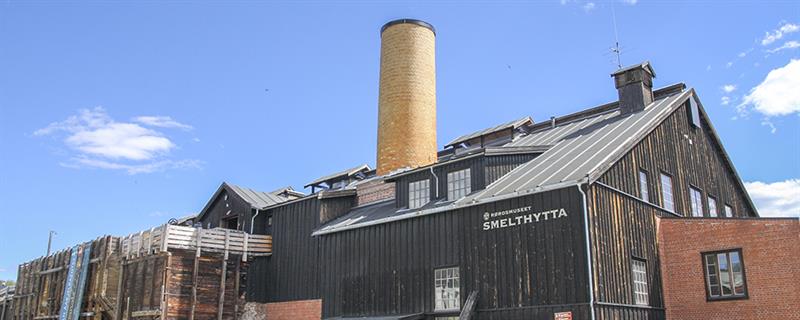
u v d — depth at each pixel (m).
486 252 16.83
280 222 25.08
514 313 15.80
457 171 19.81
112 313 23.11
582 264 14.84
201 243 22.28
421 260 18.41
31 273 29.31
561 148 20.02
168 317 20.80
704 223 17.06
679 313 17.02
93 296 23.75
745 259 16.06
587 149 18.55
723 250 16.55
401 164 31.61
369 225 20.28
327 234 21.88
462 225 17.64
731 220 16.52
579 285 14.77
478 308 16.55
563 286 15.05
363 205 24.08
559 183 15.65
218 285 22.52
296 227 24.19
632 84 22.56
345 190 24.05
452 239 17.77
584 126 22.95
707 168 23.12
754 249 15.96
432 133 32.97
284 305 23.22
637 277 16.44
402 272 18.84
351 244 20.84
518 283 15.93
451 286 17.55
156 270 21.53
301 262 23.31
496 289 16.34
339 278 20.89
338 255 21.20
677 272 17.33
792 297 15.06
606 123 22.02
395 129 32.34
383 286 19.28
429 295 17.88
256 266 25.06
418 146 32.03
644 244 17.08
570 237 15.23
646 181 18.38
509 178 18.30
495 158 19.27
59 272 26.70
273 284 24.19
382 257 19.59
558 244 15.42
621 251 15.98
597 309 14.47
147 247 22.20
